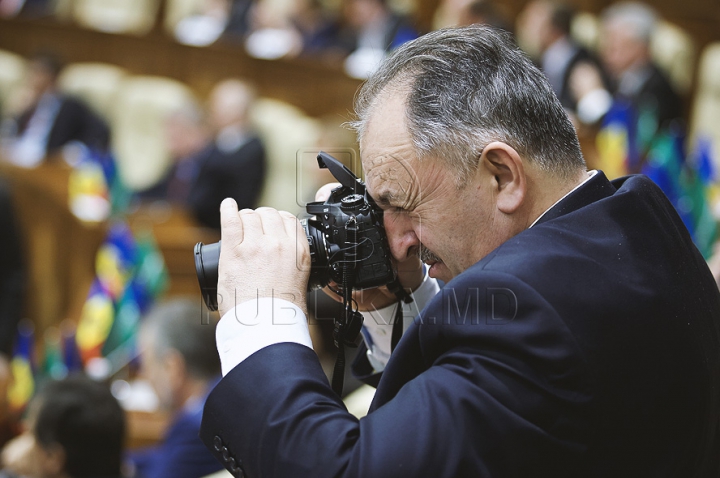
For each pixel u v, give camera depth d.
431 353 3.38
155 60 20.53
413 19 19.62
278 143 17.80
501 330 3.19
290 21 21.14
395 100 3.62
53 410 6.75
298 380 3.34
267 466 3.23
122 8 24.08
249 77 19.75
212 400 3.44
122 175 17.97
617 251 3.47
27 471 6.83
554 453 3.13
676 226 3.87
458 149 3.51
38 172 15.01
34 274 14.82
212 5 22.59
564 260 3.35
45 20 21.33
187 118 17.95
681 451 3.40
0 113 21.28
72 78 20.61
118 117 20.14
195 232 14.52
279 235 3.74
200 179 16.53
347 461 3.11
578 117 15.30
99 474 6.90
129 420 10.34
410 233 3.89
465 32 3.70
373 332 4.68
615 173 12.66
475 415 3.10
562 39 16.97
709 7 20.70
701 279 3.80
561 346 3.15
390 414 3.18
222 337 3.58
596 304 3.26
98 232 14.81
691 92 19.27
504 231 3.61
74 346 12.77
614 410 3.19
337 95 18.77
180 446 7.70
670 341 3.37
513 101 3.53
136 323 12.83
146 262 13.30
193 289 14.20
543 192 3.62
